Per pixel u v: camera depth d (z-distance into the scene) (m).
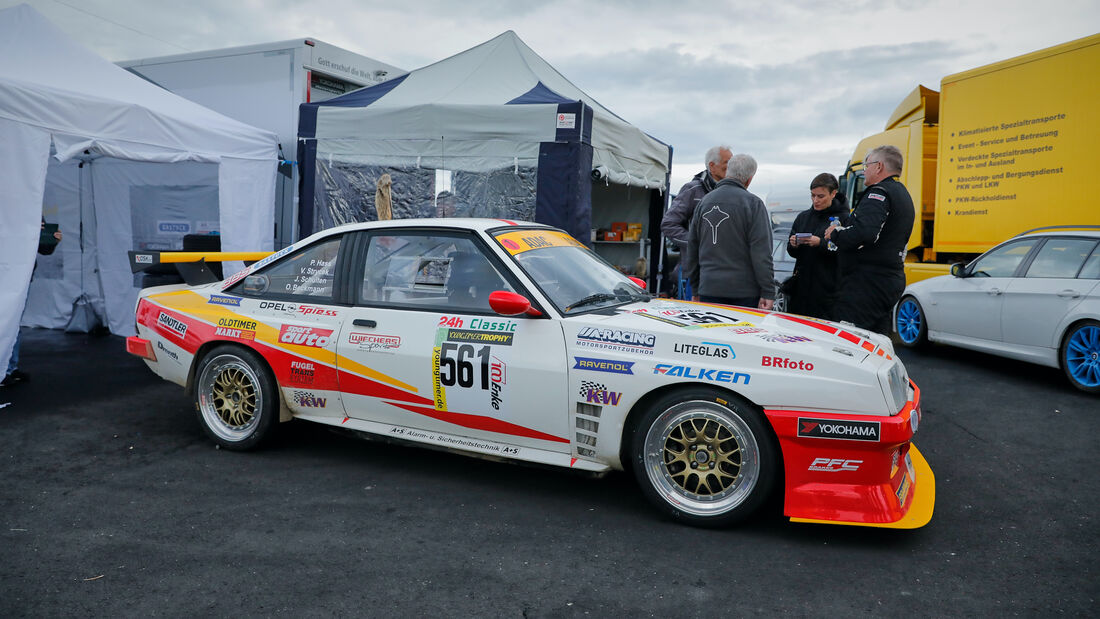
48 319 8.80
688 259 5.44
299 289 4.39
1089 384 6.26
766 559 3.09
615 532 3.36
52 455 4.39
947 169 8.40
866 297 5.14
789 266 11.04
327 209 8.44
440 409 3.88
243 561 3.04
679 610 2.68
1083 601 2.76
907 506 3.30
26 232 5.65
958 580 2.93
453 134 7.89
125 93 6.93
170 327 4.67
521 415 3.68
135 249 8.25
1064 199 7.13
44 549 3.13
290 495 3.79
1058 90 7.12
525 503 3.71
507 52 9.04
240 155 7.94
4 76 5.59
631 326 3.53
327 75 9.43
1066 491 3.99
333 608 2.67
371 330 4.05
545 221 7.73
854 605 2.72
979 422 5.41
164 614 2.62
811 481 3.21
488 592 2.80
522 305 3.54
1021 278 6.93
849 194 10.85
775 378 3.18
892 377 3.26
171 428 4.98
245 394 4.46
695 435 3.38
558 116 7.57
